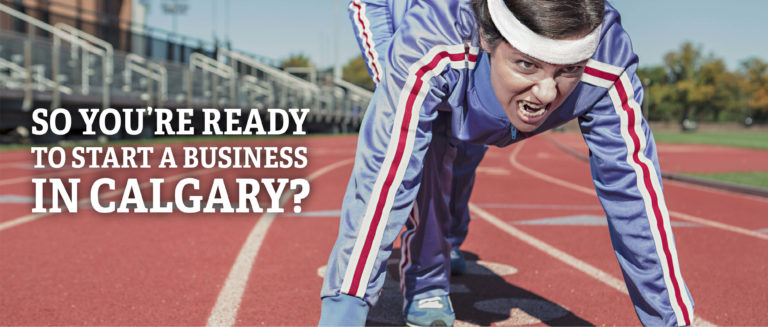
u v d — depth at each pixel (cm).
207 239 459
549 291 315
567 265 376
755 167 1334
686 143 3156
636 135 177
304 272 355
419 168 173
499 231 501
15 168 1065
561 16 147
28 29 2136
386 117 170
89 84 2039
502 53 159
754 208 682
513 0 150
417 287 250
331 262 170
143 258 391
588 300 298
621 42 173
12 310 279
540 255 405
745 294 315
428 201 236
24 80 1758
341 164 1298
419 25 173
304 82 4097
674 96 10019
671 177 1057
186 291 313
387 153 167
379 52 244
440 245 244
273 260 388
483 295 306
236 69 3334
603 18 154
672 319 179
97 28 2459
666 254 177
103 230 497
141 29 3019
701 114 10412
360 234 167
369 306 169
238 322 264
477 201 707
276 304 290
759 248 444
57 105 1750
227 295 306
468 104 189
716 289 325
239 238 464
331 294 166
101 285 324
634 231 178
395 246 426
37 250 416
